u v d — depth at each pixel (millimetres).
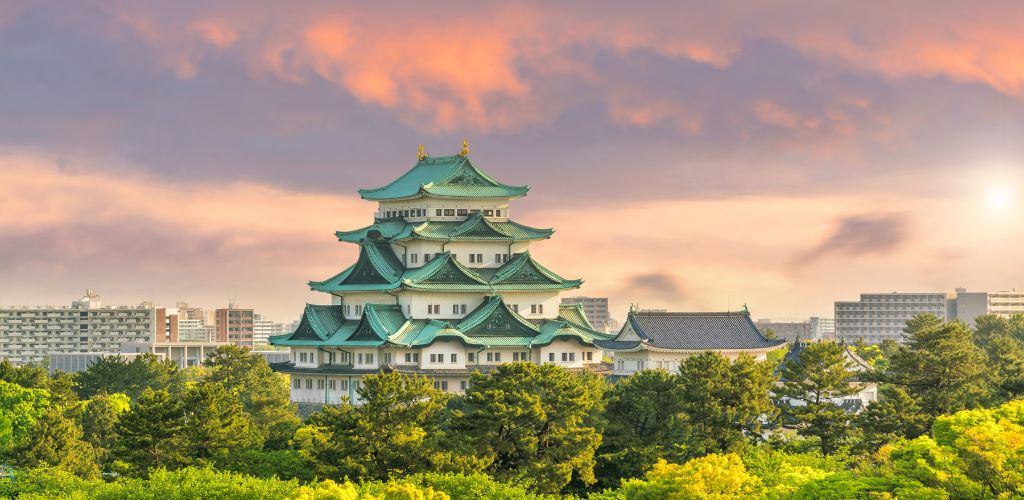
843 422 175375
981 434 125812
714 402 169750
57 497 146750
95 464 179125
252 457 161750
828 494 128250
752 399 174000
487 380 163125
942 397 178500
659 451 162500
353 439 151000
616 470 162500
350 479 149500
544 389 160250
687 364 177250
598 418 166375
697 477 127938
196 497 137250
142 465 160875
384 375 155625
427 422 156500
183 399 167625
